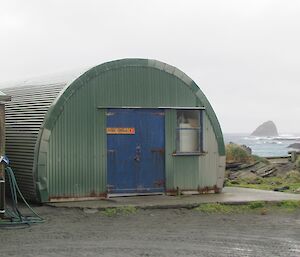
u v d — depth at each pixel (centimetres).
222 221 1425
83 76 1667
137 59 1742
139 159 1750
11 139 1759
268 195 1781
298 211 1584
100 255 1057
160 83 1778
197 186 1819
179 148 1808
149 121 1767
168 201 1634
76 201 1648
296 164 2817
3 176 1395
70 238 1202
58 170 1633
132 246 1135
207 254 1075
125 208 1527
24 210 1527
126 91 1730
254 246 1145
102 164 1702
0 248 1109
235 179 2512
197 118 1834
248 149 3300
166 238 1213
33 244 1145
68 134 1647
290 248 1128
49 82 1812
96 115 1691
